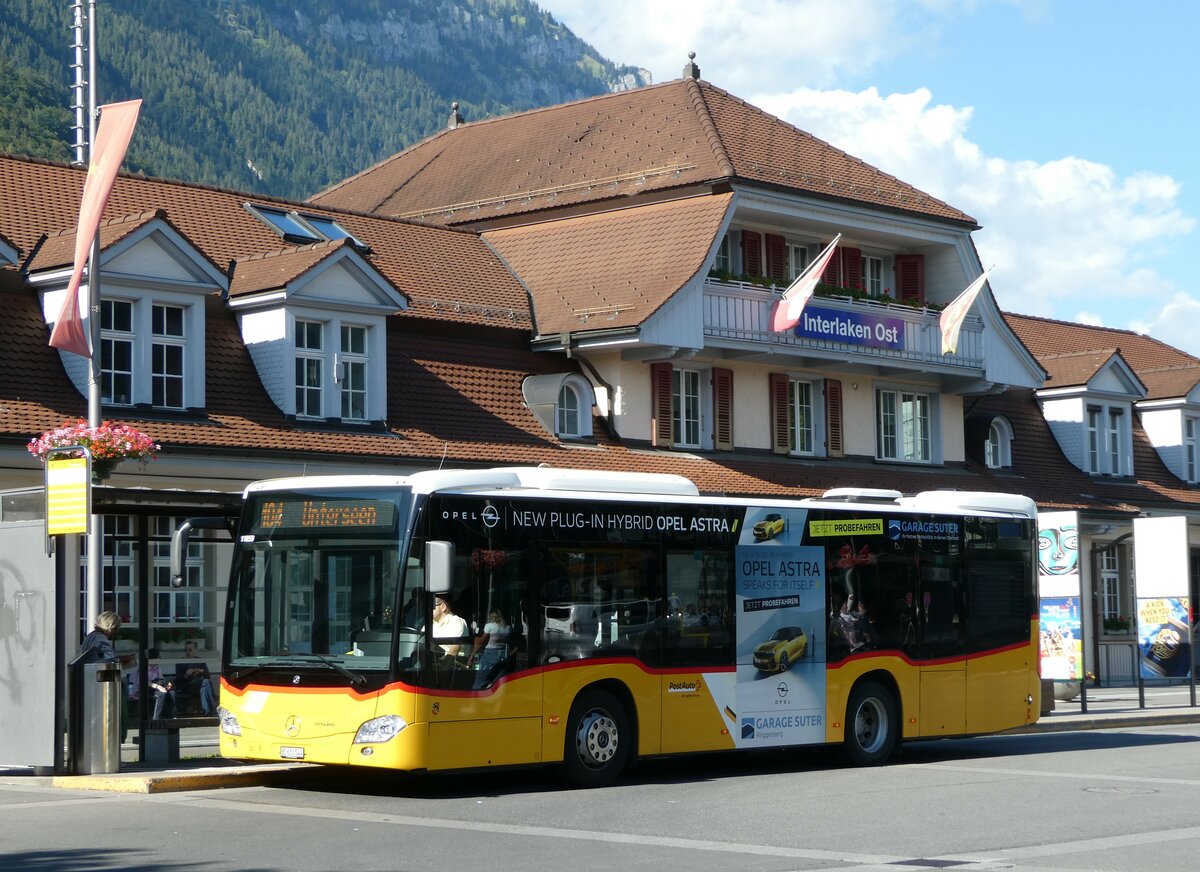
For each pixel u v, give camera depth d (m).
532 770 20.84
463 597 17.52
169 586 25.64
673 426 35.97
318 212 34.56
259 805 16.61
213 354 28.59
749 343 35.69
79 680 18.91
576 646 18.50
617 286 34.88
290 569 17.95
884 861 12.71
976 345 41.47
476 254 36.91
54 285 26.55
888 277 41.53
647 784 19.14
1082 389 46.22
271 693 17.78
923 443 41.94
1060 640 30.69
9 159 29.45
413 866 12.32
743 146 38.03
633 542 19.23
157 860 12.62
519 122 43.53
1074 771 20.69
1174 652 32.94
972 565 23.39
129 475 25.81
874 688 21.92
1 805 16.50
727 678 20.05
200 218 31.36
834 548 21.56
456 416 31.41
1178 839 14.15
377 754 16.97
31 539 19.17
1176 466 49.41
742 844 13.69
